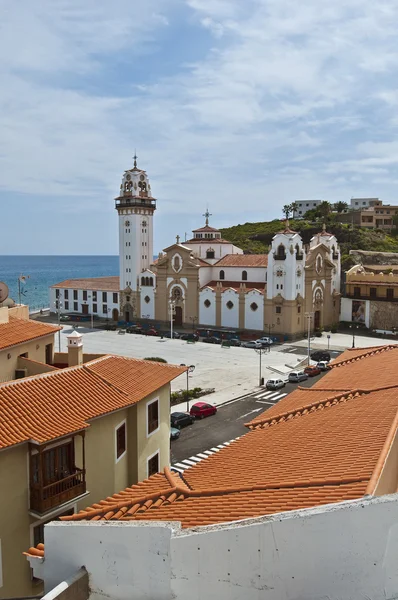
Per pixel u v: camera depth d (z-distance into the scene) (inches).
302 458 616.1
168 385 1187.9
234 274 4170.8
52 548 408.5
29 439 763.4
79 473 839.7
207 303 4092.0
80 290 5039.4
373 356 1221.1
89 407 899.4
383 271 4552.2
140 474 1050.7
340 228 6343.5
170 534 362.3
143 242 4527.6
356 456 550.6
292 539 331.6
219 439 1784.0
